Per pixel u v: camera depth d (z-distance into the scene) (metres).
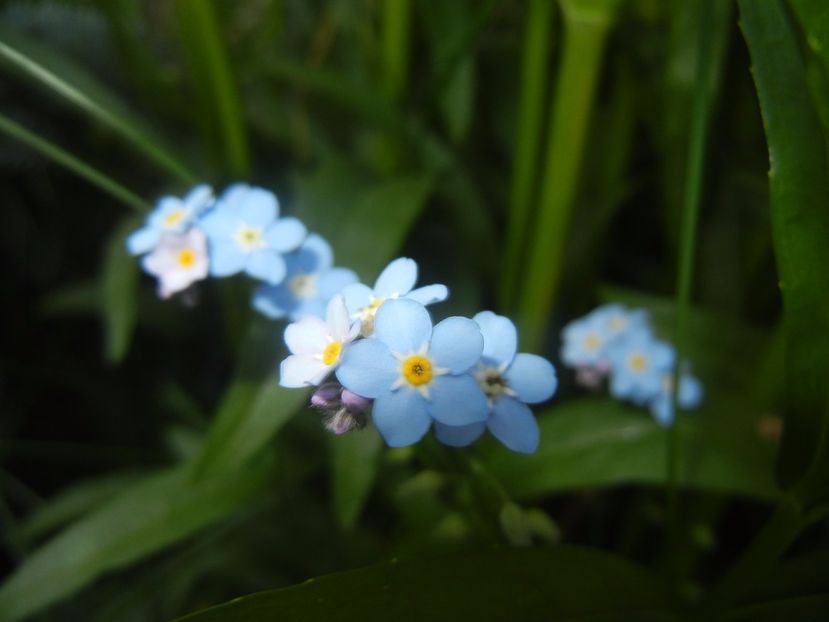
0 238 0.10
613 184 0.08
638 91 0.08
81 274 0.10
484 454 0.06
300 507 0.08
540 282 0.08
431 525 0.06
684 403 0.06
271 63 0.08
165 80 0.08
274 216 0.05
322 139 0.09
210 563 0.07
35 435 0.09
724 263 0.08
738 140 0.08
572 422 0.07
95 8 0.08
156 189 0.10
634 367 0.07
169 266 0.05
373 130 0.08
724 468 0.06
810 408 0.05
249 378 0.06
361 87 0.08
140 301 0.09
